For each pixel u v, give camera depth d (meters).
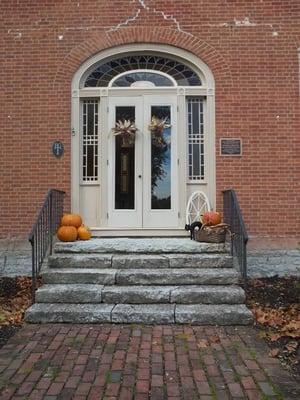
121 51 8.40
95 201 8.45
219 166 8.19
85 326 5.62
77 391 3.86
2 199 8.23
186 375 4.17
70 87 8.32
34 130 8.27
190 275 6.39
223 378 4.11
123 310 5.77
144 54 8.52
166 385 3.98
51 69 8.32
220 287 6.27
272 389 3.88
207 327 5.59
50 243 7.11
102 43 8.34
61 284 6.43
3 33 8.36
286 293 6.90
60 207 8.06
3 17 8.38
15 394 3.81
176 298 6.04
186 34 8.32
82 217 8.41
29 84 8.30
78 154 8.34
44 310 5.77
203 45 8.30
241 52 8.27
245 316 5.62
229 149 8.20
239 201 8.14
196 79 8.55
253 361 4.49
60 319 5.72
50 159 8.23
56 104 8.30
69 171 8.23
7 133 8.27
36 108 8.29
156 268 6.71
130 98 8.44
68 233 7.37
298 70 8.23
